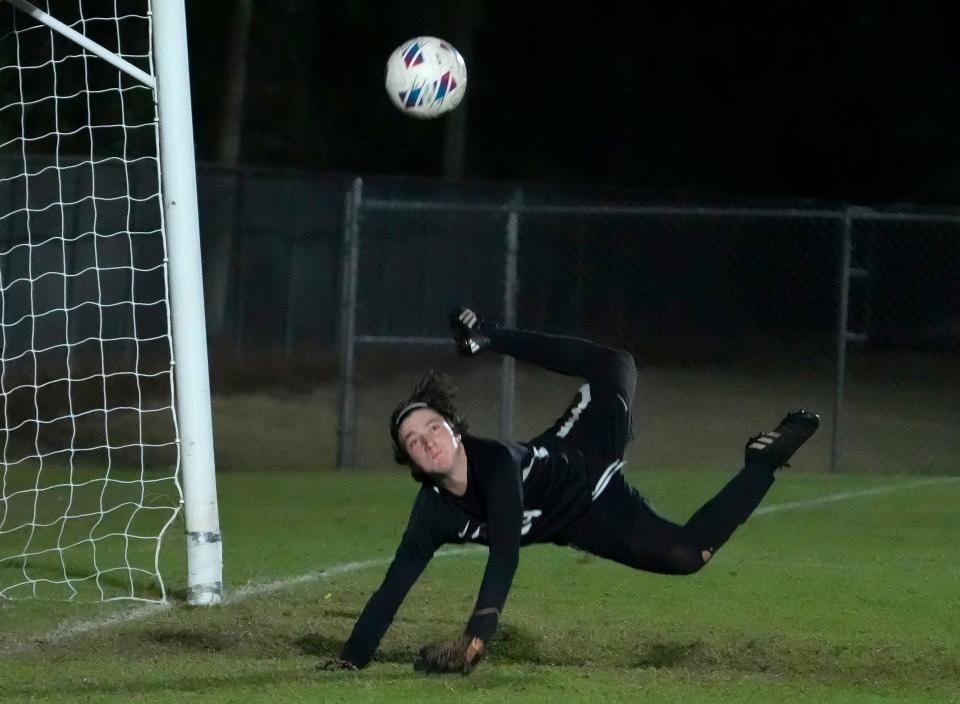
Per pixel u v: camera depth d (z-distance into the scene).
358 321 54.47
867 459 47.31
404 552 18.66
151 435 47.12
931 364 67.31
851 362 67.44
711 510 18.34
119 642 21.72
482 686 18.55
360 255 54.22
